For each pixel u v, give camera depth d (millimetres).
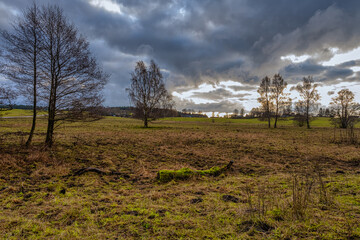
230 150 14812
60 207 4766
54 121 13664
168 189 6367
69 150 13031
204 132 29922
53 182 7031
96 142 17125
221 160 11570
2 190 6059
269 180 7031
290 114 48812
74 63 13086
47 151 11852
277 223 3531
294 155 12766
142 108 38594
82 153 12406
